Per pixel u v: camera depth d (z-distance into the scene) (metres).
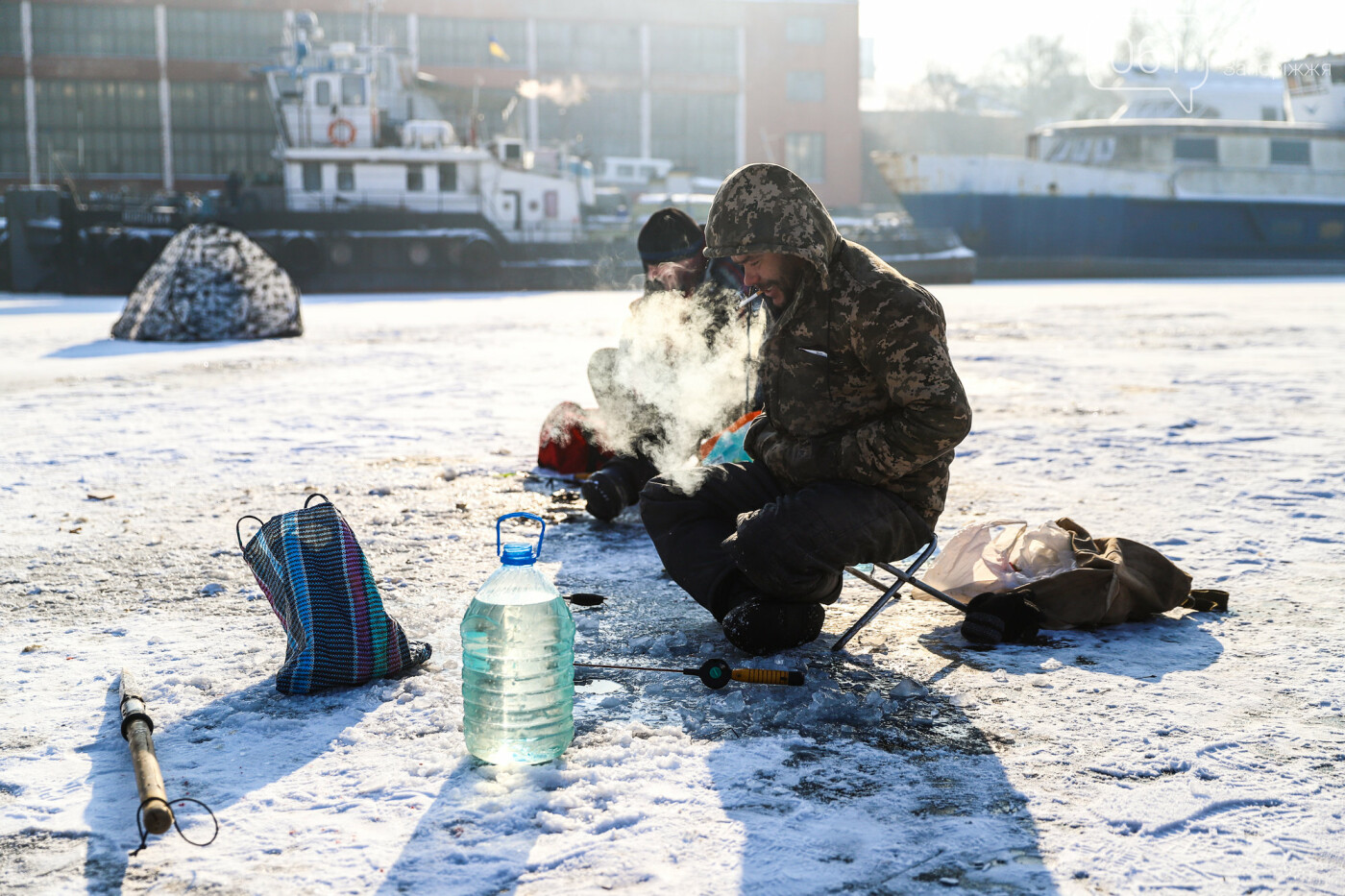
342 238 33.00
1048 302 25.45
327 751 2.43
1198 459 6.39
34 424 8.17
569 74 53.50
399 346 15.52
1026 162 38.59
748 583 3.11
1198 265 39.00
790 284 2.84
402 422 8.21
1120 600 3.32
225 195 35.88
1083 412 8.57
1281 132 38.16
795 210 2.68
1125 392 9.88
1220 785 2.24
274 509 5.14
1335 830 2.05
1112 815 2.11
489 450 6.86
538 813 2.11
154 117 50.66
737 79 55.50
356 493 5.54
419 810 2.14
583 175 38.12
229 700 2.73
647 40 54.19
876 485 2.91
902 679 2.88
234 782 2.27
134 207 34.34
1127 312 21.56
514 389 10.38
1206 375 11.24
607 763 2.37
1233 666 2.98
